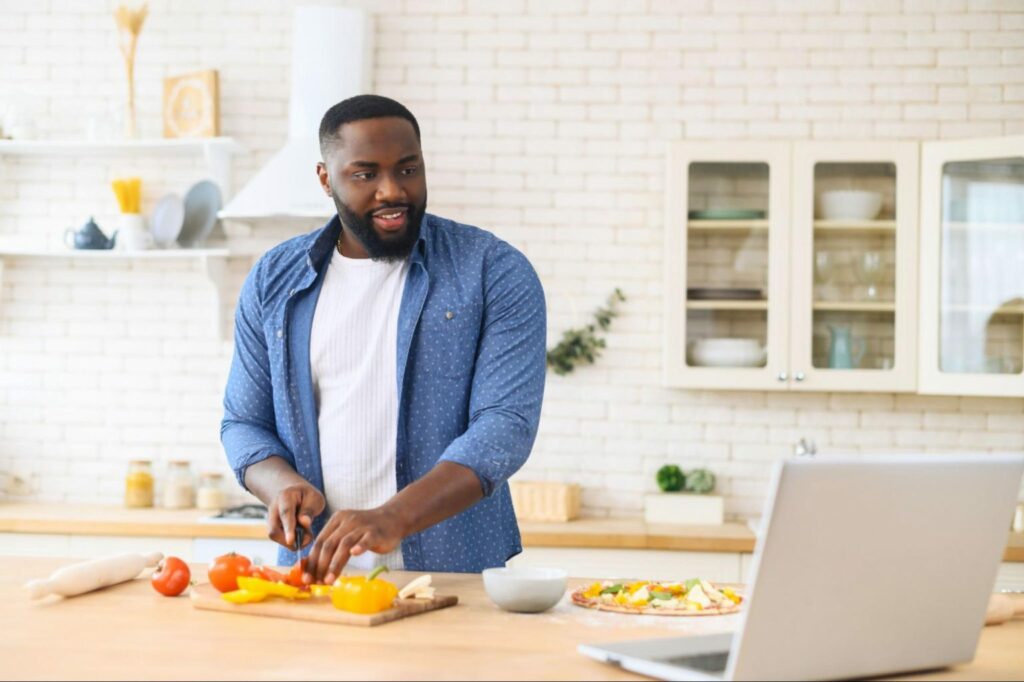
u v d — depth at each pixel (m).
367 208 2.19
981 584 1.45
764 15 4.77
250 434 2.32
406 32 4.86
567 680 1.36
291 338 2.33
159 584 1.91
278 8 4.92
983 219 4.32
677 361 4.41
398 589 1.95
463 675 1.37
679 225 4.43
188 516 4.42
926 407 4.69
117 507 4.74
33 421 4.93
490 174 4.82
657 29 4.80
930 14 4.73
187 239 4.81
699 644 1.50
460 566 2.26
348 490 2.31
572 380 4.78
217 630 1.63
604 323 4.76
